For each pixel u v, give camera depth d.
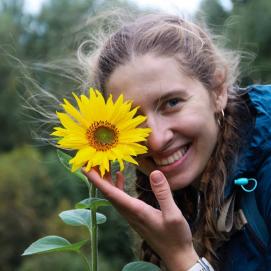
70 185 16.16
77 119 1.95
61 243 2.09
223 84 2.38
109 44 2.27
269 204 2.23
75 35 3.55
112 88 2.21
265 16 13.23
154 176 2.08
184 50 2.24
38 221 16.52
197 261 2.13
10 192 16.67
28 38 27.94
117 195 2.04
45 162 3.42
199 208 2.44
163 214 2.09
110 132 1.96
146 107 2.16
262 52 13.34
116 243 11.52
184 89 2.19
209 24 3.54
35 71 3.39
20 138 24.17
